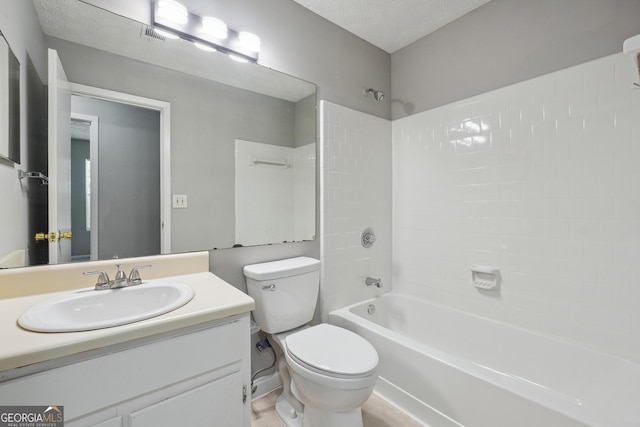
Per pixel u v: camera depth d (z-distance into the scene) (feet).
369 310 7.16
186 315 2.93
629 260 4.52
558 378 5.06
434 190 7.09
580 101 4.94
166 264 4.53
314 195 6.47
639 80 3.51
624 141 4.54
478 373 4.19
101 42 4.15
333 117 6.67
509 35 5.78
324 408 4.12
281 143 5.95
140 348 2.72
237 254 5.38
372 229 7.49
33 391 2.27
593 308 4.86
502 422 3.89
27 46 3.61
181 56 4.79
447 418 4.53
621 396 4.29
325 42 6.61
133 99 4.38
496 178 5.99
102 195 4.13
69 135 3.91
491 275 6.01
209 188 5.08
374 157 7.56
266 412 5.25
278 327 5.20
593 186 4.83
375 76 7.65
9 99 3.45
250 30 5.46
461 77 6.56
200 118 4.99
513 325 5.76
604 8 4.70
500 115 5.92
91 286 3.93
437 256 7.04
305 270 5.48
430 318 7.00
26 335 2.47
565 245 5.13
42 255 3.70
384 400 5.41
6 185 3.42
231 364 3.32
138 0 4.41
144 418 2.72
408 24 6.81
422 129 7.33
